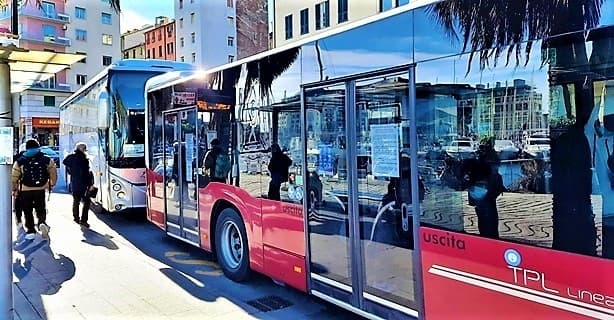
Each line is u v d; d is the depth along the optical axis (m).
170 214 7.98
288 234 5.10
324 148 4.58
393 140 3.84
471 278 3.29
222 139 6.30
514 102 3.02
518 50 2.99
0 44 4.07
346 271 4.38
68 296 5.73
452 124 3.38
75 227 10.32
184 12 59.59
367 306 4.18
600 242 2.64
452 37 3.37
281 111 5.15
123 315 5.11
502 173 3.09
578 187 2.73
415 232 3.68
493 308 3.15
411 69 3.66
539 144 2.90
